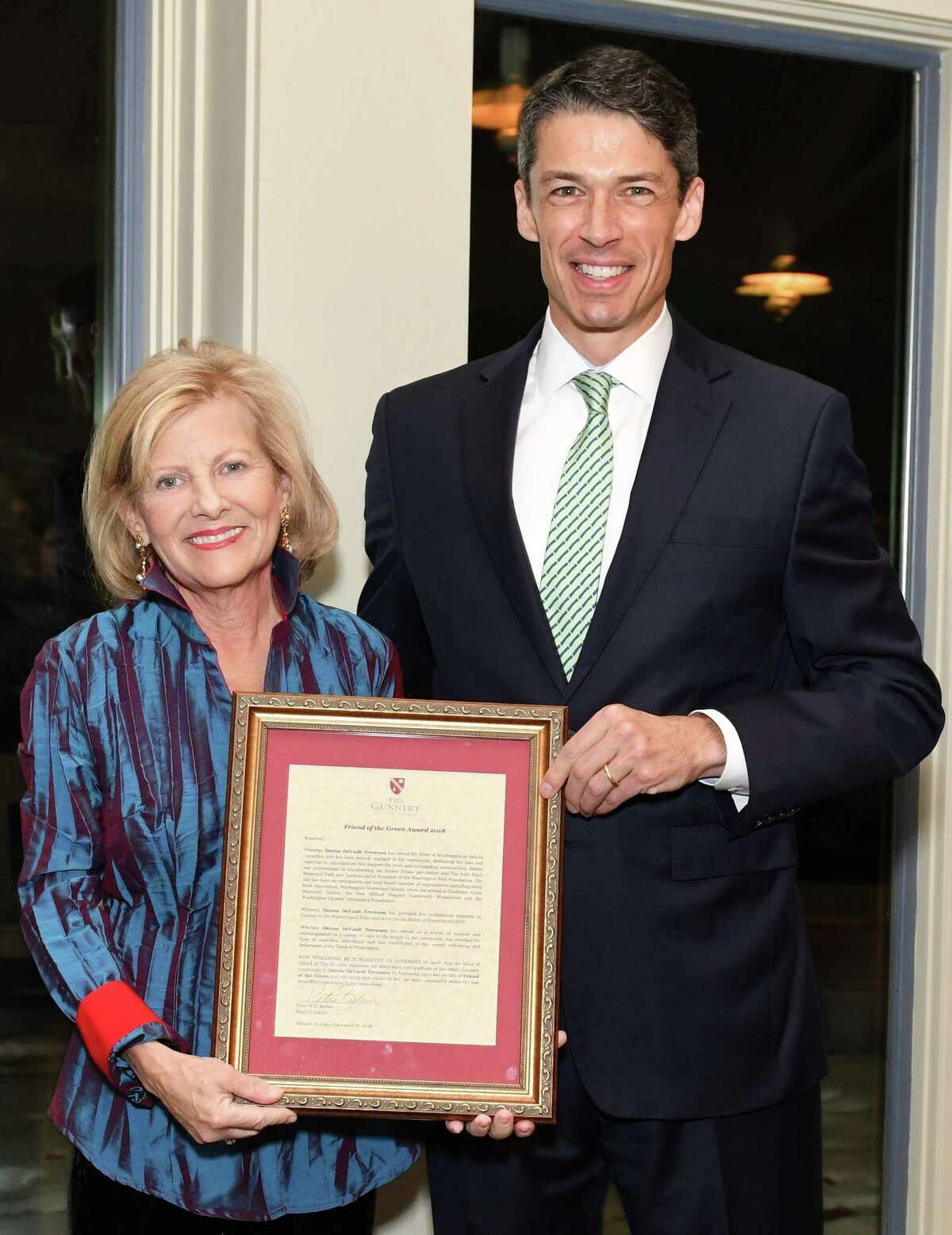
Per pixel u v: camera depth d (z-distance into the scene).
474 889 1.50
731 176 2.57
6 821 2.28
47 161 2.26
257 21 2.08
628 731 1.51
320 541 1.70
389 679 1.70
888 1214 2.72
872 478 2.70
